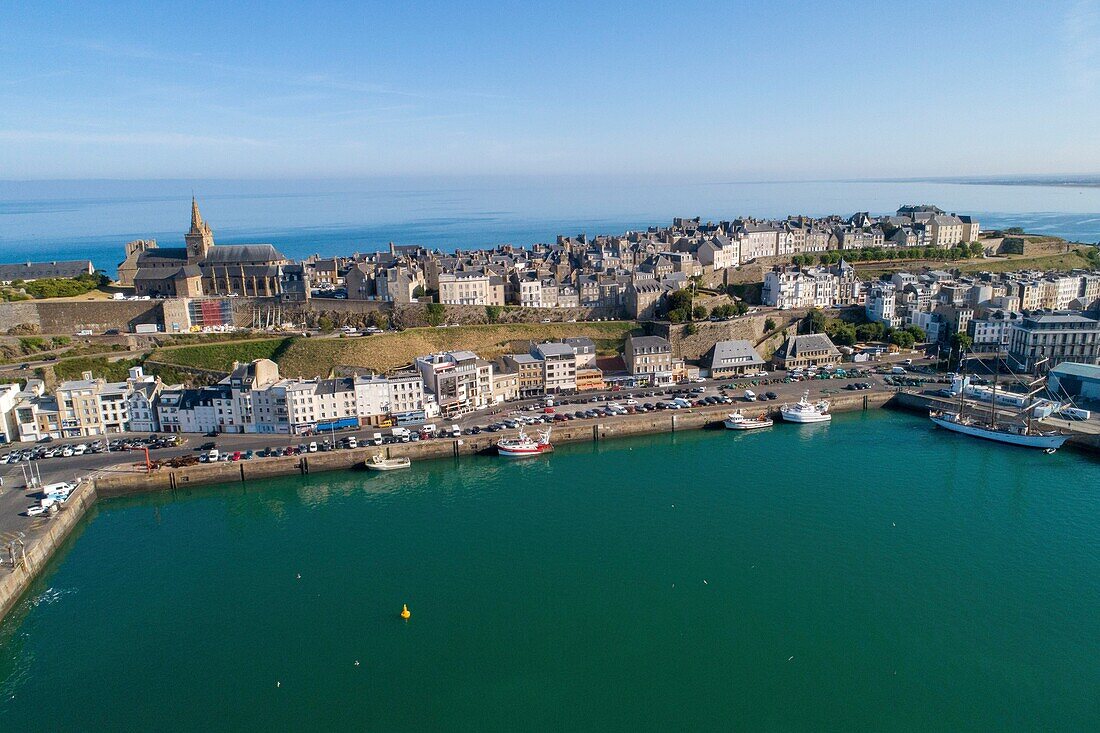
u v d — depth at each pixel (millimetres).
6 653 122562
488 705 108500
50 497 169125
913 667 114875
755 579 138500
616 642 121938
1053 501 169125
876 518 161750
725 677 113500
